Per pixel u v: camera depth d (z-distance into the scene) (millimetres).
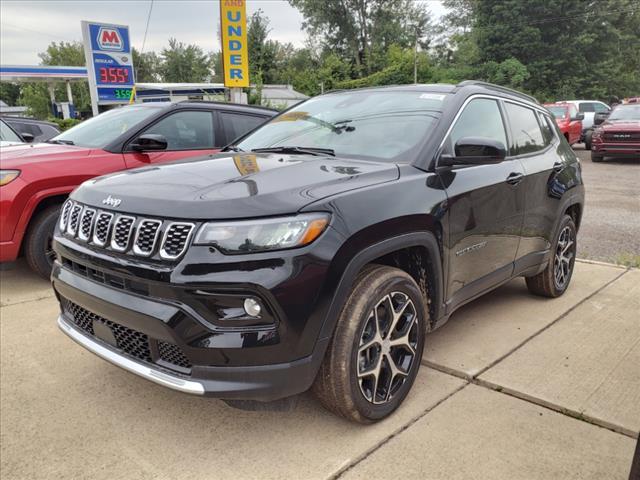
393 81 43875
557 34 38469
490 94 3600
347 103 3617
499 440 2439
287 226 2102
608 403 2746
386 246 2418
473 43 40281
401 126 3088
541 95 38156
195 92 26922
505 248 3477
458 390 2893
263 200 2154
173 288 2078
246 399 2125
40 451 2396
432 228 2691
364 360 2453
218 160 2965
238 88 14773
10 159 4527
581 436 2473
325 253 2148
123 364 2350
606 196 9477
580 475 2205
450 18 47875
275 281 2053
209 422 2619
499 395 2840
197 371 2117
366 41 54562
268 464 2291
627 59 42219
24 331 3744
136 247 2217
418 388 2914
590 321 3889
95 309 2422
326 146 3158
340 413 2455
